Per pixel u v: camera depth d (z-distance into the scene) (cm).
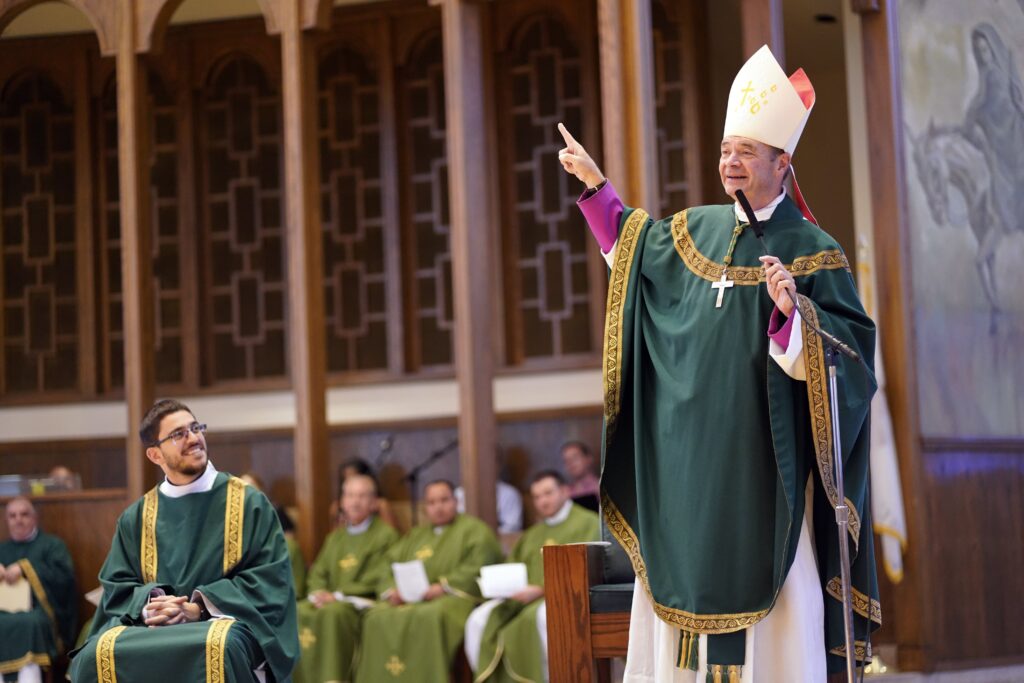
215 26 2773
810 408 811
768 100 859
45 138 2842
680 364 854
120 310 2795
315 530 2005
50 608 1956
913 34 1977
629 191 1856
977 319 2014
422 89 2717
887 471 1808
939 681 1781
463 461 1941
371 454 2628
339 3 2723
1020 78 2188
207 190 2784
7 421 2780
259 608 1227
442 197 2691
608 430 883
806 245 853
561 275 2586
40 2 2203
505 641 1784
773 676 819
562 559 970
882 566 1955
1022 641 1948
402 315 2669
